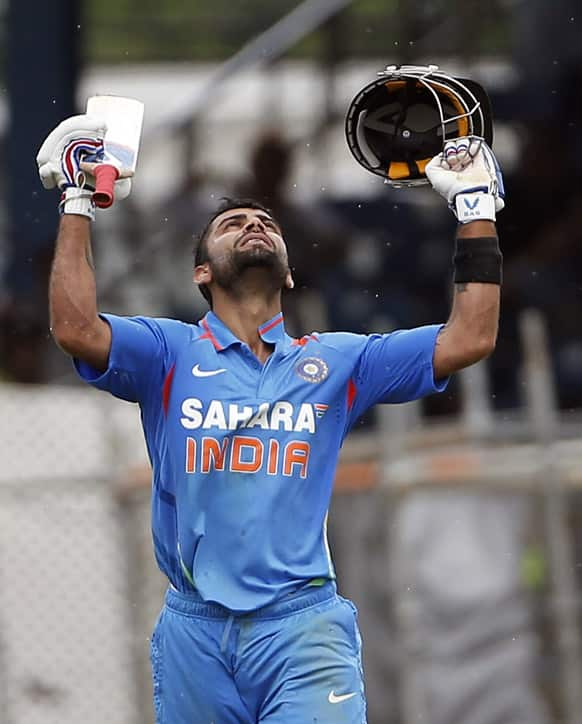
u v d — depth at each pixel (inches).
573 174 1995.6
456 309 822.5
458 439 1414.9
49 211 2113.7
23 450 1462.8
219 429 800.3
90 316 790.5
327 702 791.7
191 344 821.2
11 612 1393.9
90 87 2357.3
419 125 849.5
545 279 1950.1
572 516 1378.0
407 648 1349.7
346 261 1988.2
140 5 2407.7
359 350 829.2
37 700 1379.2
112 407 1398.9
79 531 1397.6
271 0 2447.1
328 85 2167.8
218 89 2196.1
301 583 797.9
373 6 2176.4
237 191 2103.8
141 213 2150.6
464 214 822.5
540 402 1393.9
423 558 1385.3
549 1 2025.1
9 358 1979.6
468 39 2103.8
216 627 801.6
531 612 1376.7
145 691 1369.3
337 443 820.6
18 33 2150.6
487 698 1364.4
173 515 820.0
